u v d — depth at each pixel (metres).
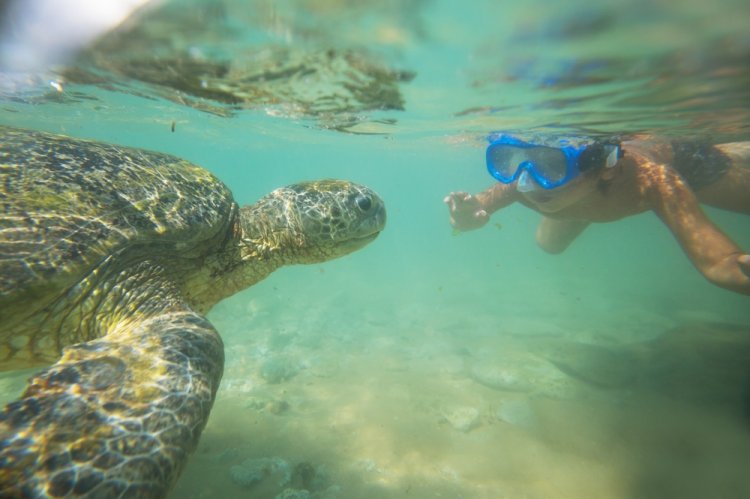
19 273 0.28
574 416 0.56
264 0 0.38
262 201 0.50
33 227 0.30
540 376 0.70
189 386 0.25
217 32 0.46
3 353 0.32
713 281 0.38
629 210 0.54
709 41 0.42
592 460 0.48
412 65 0.56
